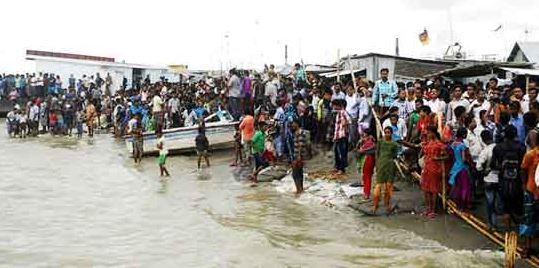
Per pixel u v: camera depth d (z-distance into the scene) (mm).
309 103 24969
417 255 12406
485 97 16234
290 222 15664
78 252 13680
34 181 22547
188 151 27906
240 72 30766
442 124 16047
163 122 31297
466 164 14312
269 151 22391
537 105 12859
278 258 12680
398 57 30266
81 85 43125
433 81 19906
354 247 13242
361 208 15914
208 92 30547
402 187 17297
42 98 43094
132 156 28312
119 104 37094
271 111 24766
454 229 13734
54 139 36062
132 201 18984
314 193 18438
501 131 13180
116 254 13469
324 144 23297
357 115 20516
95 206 18359
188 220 16391
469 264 11695
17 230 15648
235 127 27641
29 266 12711
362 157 17141
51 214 17406
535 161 11055
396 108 17500
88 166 25891
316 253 12961
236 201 18406
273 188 20047
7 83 47656
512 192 12031
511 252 11141
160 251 13609
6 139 36250
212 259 12828
